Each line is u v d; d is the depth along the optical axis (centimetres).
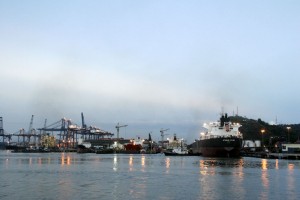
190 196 5212
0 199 4916
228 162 13825
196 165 12206
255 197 5131
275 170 9650
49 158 19750
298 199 4972
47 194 5347
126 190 5794
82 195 5262
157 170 10019
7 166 11819
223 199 4978
